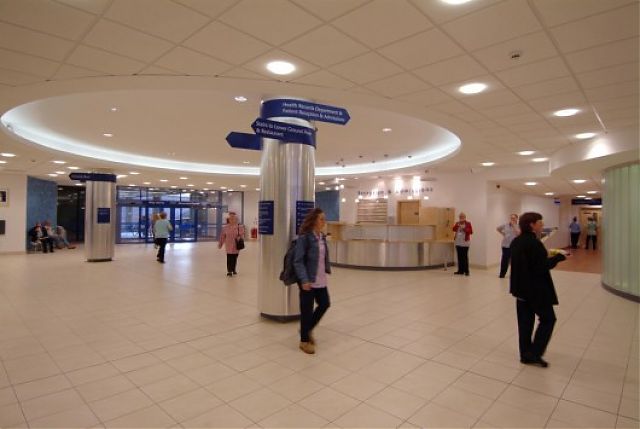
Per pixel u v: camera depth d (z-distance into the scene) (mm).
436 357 4207
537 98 5012
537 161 10367
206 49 3672
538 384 3564
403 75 4289
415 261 11352
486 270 11602
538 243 4027
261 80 4484
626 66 3973
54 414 2957
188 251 16641
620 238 7945
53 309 6172
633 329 5379
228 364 3961
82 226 21500
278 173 5461
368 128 8523
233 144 5211
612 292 8125
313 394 3320
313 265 4316
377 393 3352
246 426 2820
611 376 3752
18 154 10250
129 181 17656
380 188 15398
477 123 6262
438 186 13297
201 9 2965
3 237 14727
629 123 6223
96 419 2891
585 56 3750
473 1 2826
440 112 5656
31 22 3156
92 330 5074
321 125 8281
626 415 3025
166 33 3361
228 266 9789
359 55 3785
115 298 7031
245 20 3133
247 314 5934
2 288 7891
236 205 24672
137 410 3027
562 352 4434
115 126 8531
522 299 4047
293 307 5539
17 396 3244
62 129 8867
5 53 3752
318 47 3621
